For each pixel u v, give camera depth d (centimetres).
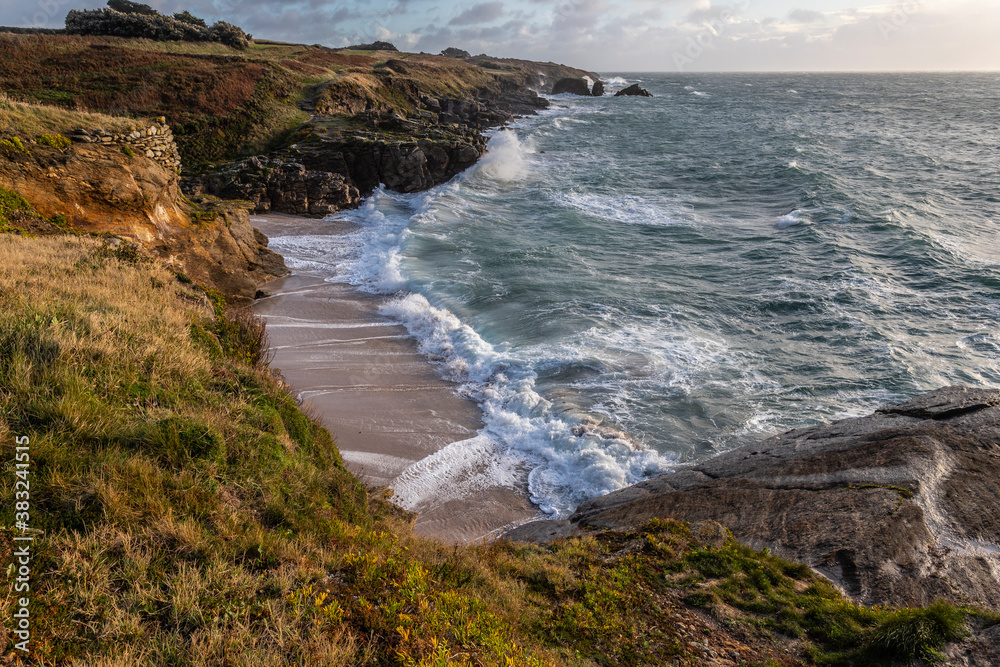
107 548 431
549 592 651
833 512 797
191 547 464
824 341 1728
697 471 1059
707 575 706
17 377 556
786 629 606
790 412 1366
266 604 421
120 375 651
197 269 1878
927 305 1945
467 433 1310
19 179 1471
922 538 728
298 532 561
